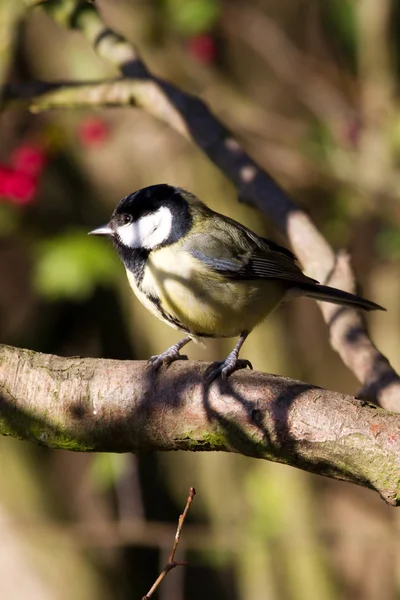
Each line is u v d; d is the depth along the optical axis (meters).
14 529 11.71
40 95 8.19
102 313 13.87
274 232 13.31
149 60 12.64
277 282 7.38
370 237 13.67
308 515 12.45
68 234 11.59
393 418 4.75
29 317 13.43
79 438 5.28
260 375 5.05
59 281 11.16
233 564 13.71
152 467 13.59
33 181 11.20
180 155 12.66
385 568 12.73
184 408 5.06
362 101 12.78
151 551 13.40
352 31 14.06
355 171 12.00
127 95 8.12
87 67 12.35
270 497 12.14
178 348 7.35
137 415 5.15
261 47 13.49
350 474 4.80
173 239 7.01
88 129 11.94
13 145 12.48
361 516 13.01
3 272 13.31
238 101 12.93
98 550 12.34
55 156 11.79
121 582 12.59
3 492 11.91
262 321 7.39
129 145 12.70
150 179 12.76
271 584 12.43
